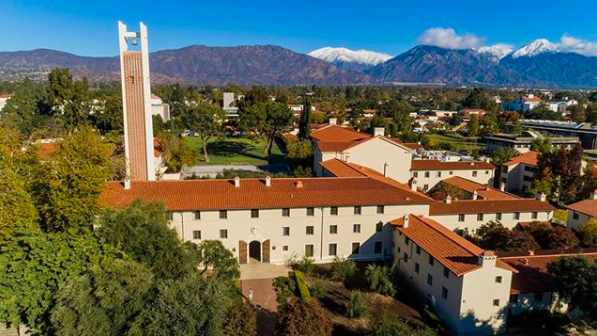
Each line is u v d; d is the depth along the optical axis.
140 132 61.84
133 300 27.83
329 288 45.22
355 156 77.12
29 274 29.89
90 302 27.45
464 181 79.81
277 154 131.88
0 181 32.62
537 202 60.47
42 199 35.53
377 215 51.69
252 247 53.56
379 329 30.02
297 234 50.28
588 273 36.19
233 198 48.91
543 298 39.75
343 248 51.75
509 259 43.31
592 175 78.69
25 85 174.25
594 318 35.75
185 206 46.56
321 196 51.09
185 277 30.02
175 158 94.56
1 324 33.06
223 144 149.38
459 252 39.88
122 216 33.75
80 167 34.47
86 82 137.38
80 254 31.11
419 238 45.44
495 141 128.62
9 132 40.91
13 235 31.94
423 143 142.38
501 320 37.88
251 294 42.50
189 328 26.06
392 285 44.25
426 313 39.81
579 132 148.00
